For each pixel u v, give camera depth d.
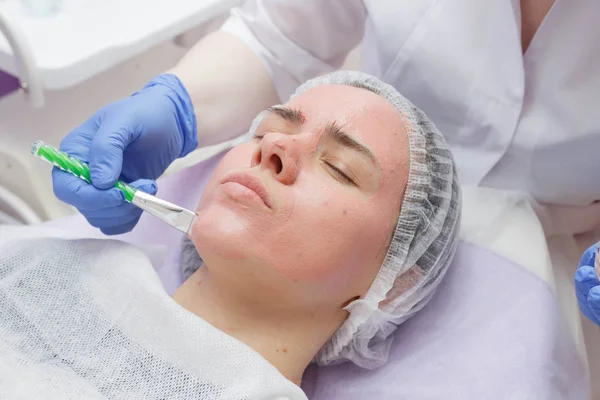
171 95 1.10
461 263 1.08
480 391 0.93
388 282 0.94
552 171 1.10
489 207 1.13
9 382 0.74
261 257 0.87
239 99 1.24
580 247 1.25
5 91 1.68
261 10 1.25
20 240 0.92
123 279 0.87
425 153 0.98
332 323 0.97
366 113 0.95
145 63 1.63
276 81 1.29
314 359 1.04
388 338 1.04
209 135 1.23
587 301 0.78
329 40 1.25
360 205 0.91
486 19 1.05
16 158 1.41
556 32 1.00
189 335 0.81
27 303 0.83
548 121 1.05
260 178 0.88
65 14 1.43
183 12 1.48
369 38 1.21
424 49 1.10
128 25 1.41
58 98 1.47
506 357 0.96
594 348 1.20
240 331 0.94
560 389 0.97
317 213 0.88
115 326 0.82
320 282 0.89
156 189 0.95
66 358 0.78
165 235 1.17
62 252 0.89
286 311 0.93
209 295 0.95
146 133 1.02
